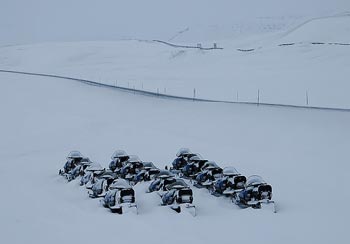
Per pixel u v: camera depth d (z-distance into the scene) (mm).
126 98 50969
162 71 84812
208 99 47312
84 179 22312
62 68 98125
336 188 19844
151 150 30031
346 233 15008
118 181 18656
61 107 48969
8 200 19781
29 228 15711
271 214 17188
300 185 20719
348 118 30500
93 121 40906
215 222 16484
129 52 118250
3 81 69625
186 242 14086
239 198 18391
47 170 26922
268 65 79500
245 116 35188
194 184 21766
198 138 31797
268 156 25812
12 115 46000
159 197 19359
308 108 35312
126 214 17219
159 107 44188
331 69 68000
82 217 16984
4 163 29188
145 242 14055
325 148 25562
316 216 16797
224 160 26047
